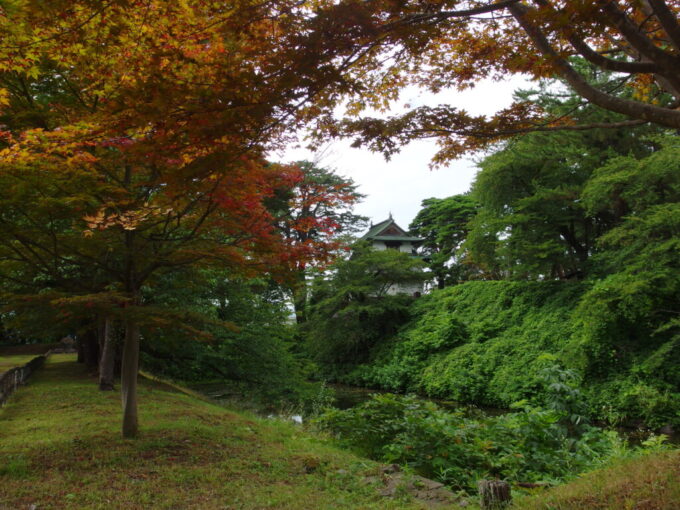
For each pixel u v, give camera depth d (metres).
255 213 7.38
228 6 4.32
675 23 4.08
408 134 5.86
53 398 11.34
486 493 4.50
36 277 10.26
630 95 15.88
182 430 8.27
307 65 4.09
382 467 6.46
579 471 6.06
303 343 33.53
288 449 7.59
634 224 16.55
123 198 7.18
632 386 16.05
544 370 7.77
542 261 22.88
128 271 7.78
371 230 46.72
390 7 4.28
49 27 4.56
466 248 27.39
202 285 12.19
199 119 4.25
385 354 29.75
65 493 5.29
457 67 6.22
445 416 7.45
